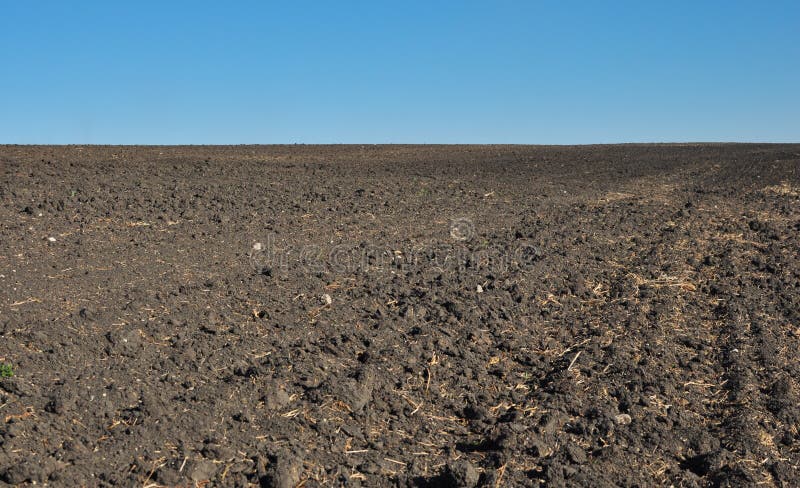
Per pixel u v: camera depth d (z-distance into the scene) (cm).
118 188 1086
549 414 451
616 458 410
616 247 845
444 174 1589
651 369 524
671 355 549
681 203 1173
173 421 404
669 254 811
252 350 509
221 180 1275
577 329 594
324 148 2305
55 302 557
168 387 444
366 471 384
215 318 559
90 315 529
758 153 2228
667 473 401
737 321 620
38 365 450
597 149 2536
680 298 671
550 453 413
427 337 548
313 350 514
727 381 516
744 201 1184
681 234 903
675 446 427
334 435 412
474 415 452
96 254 711
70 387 425
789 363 545
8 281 599
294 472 369
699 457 417
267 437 403
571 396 477
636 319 611
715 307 657
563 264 765
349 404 441
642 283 709
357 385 463
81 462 362
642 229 951
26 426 384
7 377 428
